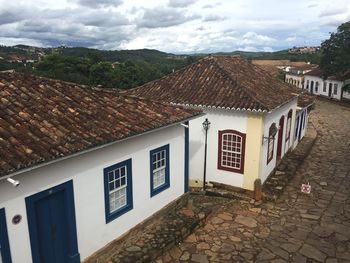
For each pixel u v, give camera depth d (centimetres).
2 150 604
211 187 1427
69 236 764
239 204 1258
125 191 927
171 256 903
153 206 1042
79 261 793
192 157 1452
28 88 866
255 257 909
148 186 1006
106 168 838
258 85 1523
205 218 1103
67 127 763
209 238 1002
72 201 755
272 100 1358
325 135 2519
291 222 1118
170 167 1105
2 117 705
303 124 2272
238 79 1461
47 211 713
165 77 1658
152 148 1000
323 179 1546
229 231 1047
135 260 848
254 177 1323
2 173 552
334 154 1977
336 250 953
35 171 663
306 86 5319
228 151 1371
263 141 1311
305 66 6350
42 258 719
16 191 634
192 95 1421
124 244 922
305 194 1362
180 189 1181
